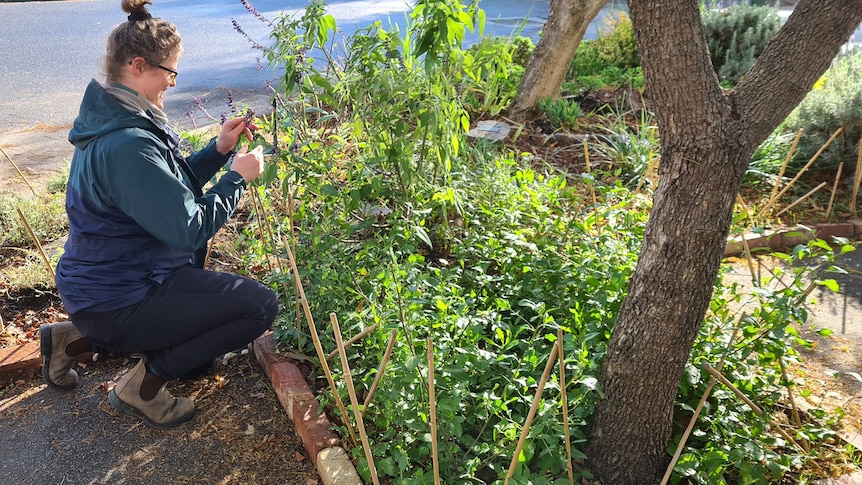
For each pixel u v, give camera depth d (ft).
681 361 6.95
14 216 12.72
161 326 7.64
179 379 9.26
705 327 8.55
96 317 7.52
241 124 9.12
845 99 15.19
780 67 6.22
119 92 7.09
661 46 6.15
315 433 7.85
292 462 7.89
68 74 27.68
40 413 8.69
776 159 15.71
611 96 21.24
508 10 41.93
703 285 6.64
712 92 6.21
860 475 7.68
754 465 7.42
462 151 11.89
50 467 7.84
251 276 11.21
